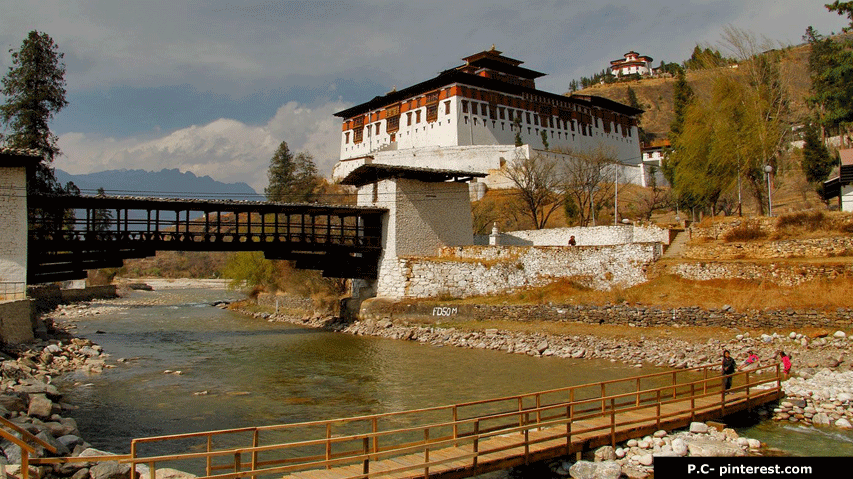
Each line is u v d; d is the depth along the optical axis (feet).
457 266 159.74
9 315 104.17
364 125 345.72
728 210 232.32
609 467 54.29
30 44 197.06
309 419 75.41
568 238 179.63
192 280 408.87
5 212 119.75
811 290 115.03
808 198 239.09
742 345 107.96
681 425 66.69
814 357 96.78
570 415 59.52
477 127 298.97
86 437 66.13
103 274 332.39
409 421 74.23
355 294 181.88
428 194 175.73
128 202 136.77
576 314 133.39
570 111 351.25
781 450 61.41
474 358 115.44
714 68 183.93
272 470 45.78
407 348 128.67
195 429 70.59
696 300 125.29
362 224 181.57
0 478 40.22
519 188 246.88
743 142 171.32
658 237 160.66
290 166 388.98
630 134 402.31
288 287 211.41
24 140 192.13
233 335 151.23
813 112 265.34
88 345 124.77
